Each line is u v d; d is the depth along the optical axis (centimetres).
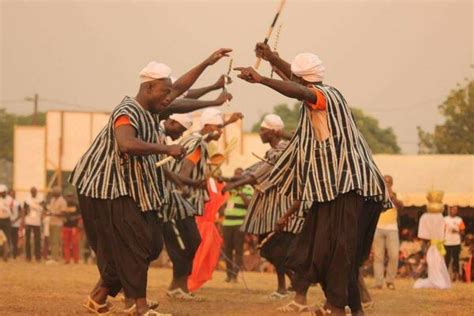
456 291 2106
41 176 4525
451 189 3269
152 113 1185
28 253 3497
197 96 1448
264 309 1456
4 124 8275
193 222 1628
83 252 3666
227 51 1295
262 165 1593
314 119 1094
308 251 1109
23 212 3562
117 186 1153
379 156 3522
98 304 1270
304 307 1411
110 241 1173
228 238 2402
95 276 2398
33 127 4528
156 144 1122
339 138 1081
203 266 1736
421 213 3234
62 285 1955
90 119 4569
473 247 2811
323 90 1092
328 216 1088
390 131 7394
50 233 3497
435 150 5072
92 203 1177
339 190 1066
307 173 1088
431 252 2327
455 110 4997
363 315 1151
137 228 1156
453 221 2786
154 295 1727
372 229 1135
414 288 2288
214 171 1712
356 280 1135
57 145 4528
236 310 1436
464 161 3397
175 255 1631
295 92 1063
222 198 1778
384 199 1095
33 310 1350
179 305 1522
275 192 1569
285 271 1652
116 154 1156
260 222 1585
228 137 3756
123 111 1141
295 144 1116
